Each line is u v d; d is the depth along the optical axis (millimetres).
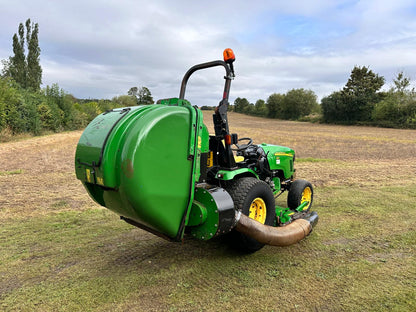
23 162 11453
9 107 21047
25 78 41688
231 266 3713
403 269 3643
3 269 3629
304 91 73875
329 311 2846
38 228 4957
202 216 3223
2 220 5316
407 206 6188
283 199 6727
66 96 31422
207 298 3047
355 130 38062
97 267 3682
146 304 2947
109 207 3326
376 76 51219
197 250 4168
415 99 43688
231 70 3736
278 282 3350
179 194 3090
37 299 3031
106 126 2988
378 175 9633
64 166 10672
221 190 3355
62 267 3686
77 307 2902
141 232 4812
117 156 2756
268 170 5016
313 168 10930
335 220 5371
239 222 3439
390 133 32531
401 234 4727
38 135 24109
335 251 4141
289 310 2859
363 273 3545
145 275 3492
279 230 3791
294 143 20938
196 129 3178
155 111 2887
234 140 4074
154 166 2828
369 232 4812
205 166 3512
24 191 7281
